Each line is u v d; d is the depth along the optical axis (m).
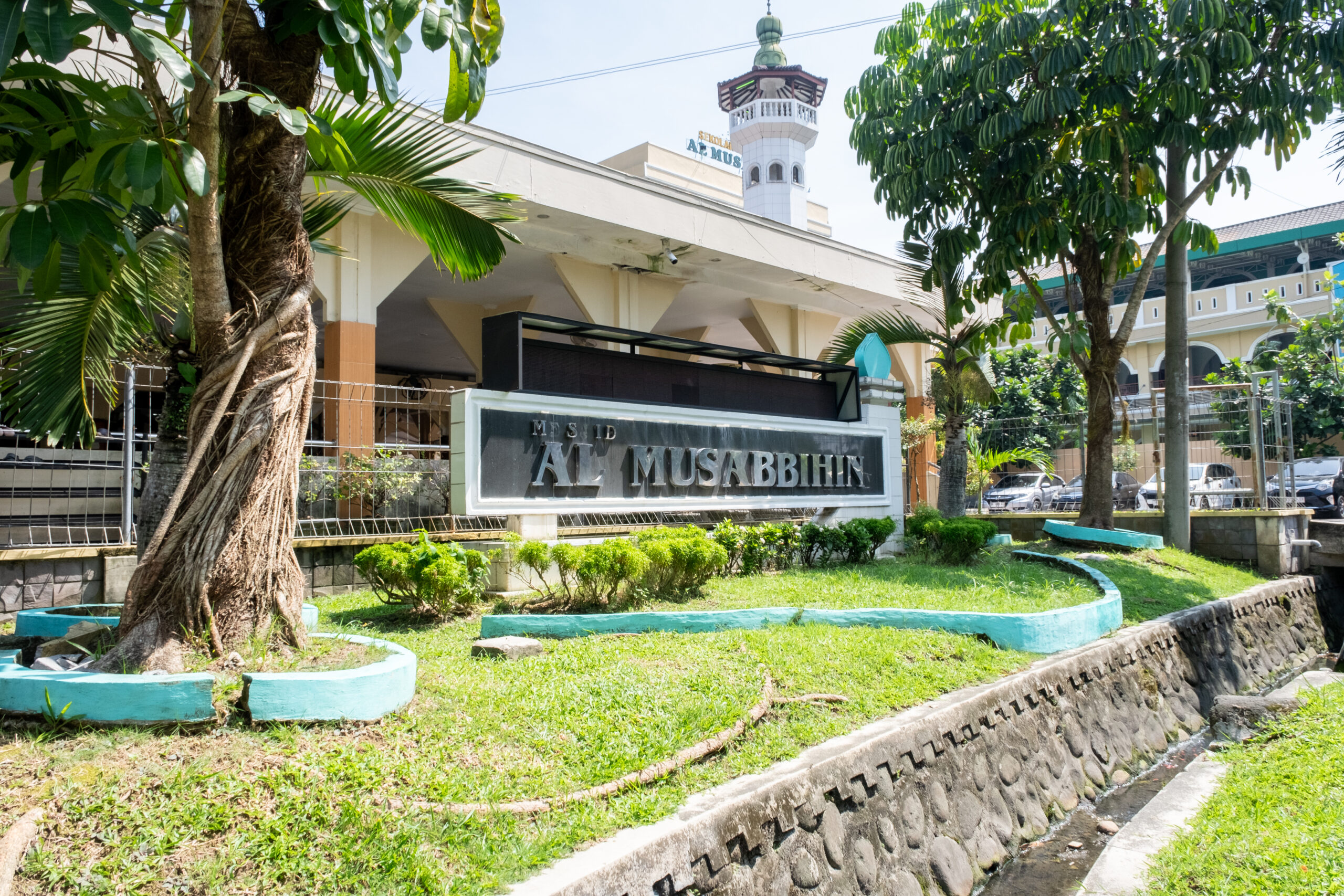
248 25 4.43
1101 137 11.29
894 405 12.79
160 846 2.86
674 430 9.62
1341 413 23.12
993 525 11.45
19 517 7.36
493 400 8.00
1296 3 10.84
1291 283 27.91
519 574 7.79
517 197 6.20
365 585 8.30
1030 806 5.74
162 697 3.54
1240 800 5.12
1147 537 12.51
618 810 3.63
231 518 4.29
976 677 6.21
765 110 37.50
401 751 3.78
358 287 12.00
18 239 3.48
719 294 17.95
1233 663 9.62
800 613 7.22
